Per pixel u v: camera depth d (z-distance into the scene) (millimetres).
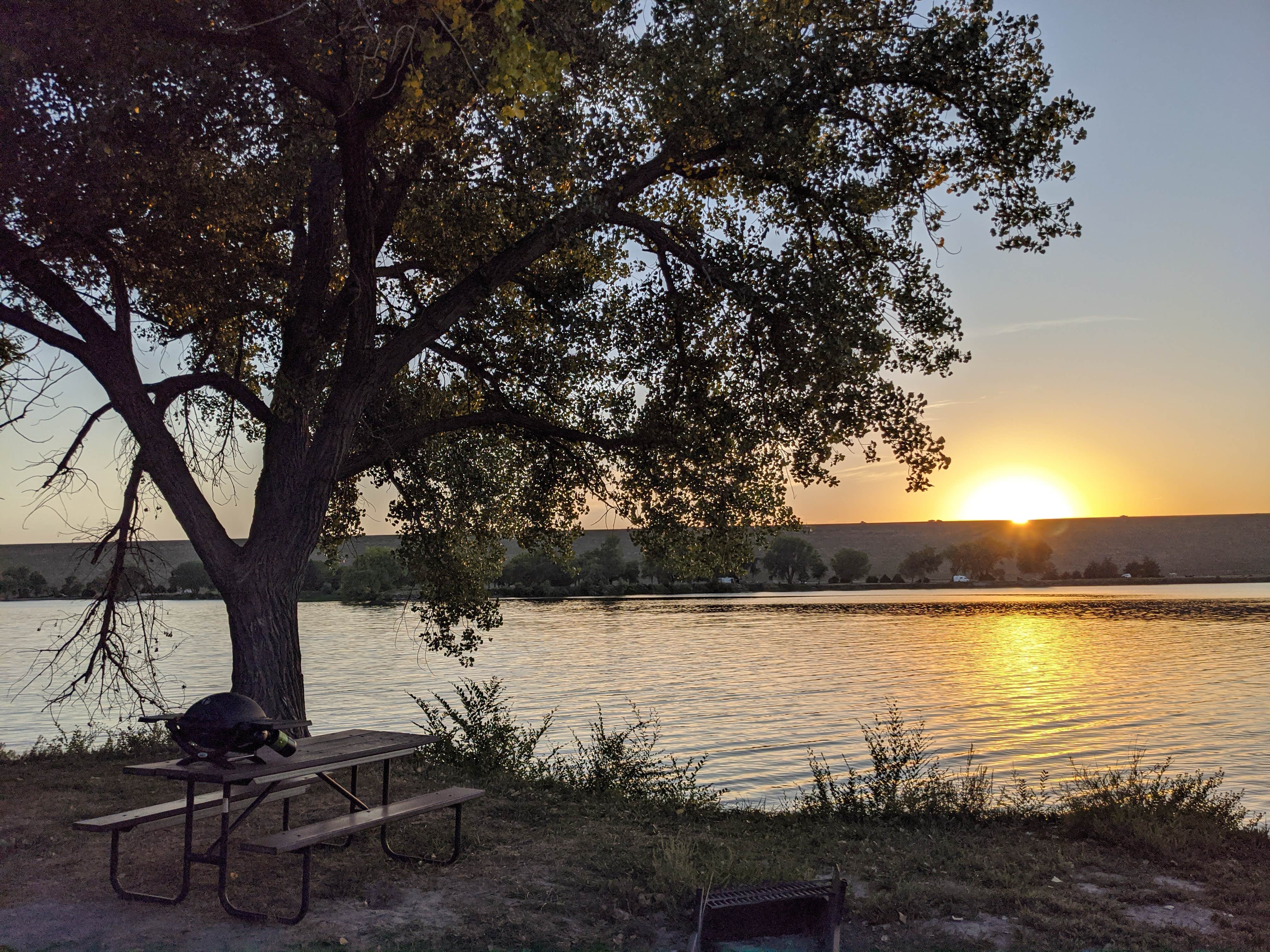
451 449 13688
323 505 9898
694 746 21312
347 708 28656
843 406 10469
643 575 158500
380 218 11125
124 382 9391
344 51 9133
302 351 10305
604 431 12828
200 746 5258
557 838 7195
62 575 124688
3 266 8594
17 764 9922
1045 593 146875
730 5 9273
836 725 24859
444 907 5516
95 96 8344
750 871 6172
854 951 5012
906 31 10031
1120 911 5555
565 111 9961
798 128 9539
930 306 10734
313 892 5695
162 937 4875
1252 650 50906
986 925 5379
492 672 40219
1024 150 10109
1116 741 22328
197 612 100062
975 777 10945
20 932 4910
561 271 12375
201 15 8867
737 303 10430
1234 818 7984
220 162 10211
